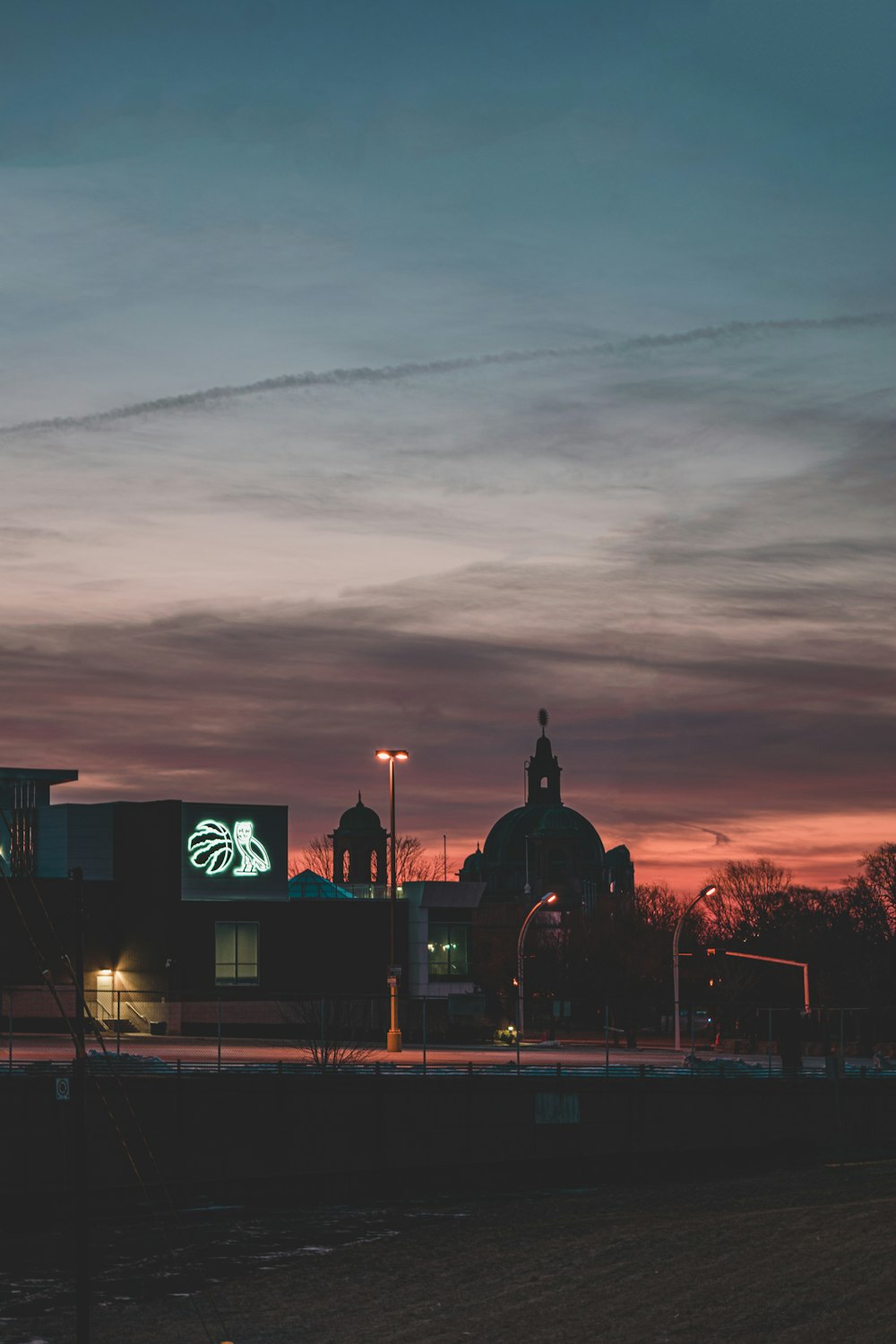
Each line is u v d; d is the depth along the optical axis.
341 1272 43.91
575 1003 148.12
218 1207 61.47
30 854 113.81
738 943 165.38
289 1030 108.94
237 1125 65.31
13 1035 96.06
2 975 105.94
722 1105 73.50
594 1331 31.02
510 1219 54.06
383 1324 35.06
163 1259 49.16
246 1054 83.25
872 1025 117.62
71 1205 60.88
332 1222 55.84
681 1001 149.62
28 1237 54.50
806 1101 75.06
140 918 111.00
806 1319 29.53
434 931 112.69
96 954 110.50
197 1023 108.12
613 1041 122.50
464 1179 68.38
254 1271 46.31
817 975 155.75
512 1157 69.50
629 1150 71.56
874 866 177.00
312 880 125.19
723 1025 138.38
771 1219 43.28
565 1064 83.12
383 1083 67.88
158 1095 63.88
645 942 165.50
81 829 112.50
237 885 113.12
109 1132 62.59
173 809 110.94
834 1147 75.06
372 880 162.75
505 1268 40.59
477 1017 127.62
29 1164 61.31
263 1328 37.06
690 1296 33.19
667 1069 76.88
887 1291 31.09
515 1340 31.17
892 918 174.00
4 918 107.06
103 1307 41.91
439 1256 44.56
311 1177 65.69
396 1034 89.12
